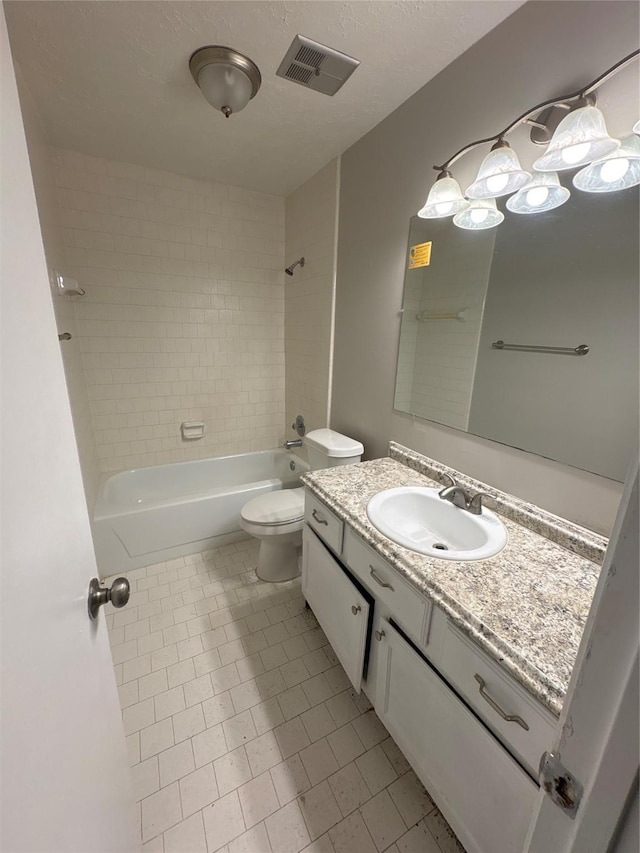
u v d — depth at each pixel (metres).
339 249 2.10
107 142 1.93
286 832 1.02
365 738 1.26
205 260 2.54
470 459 1.39
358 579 1.31
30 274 0.48
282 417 3.14
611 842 0.31
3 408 0.38
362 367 1.98
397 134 1.58
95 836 0.55
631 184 0.86
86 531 0.66
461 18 1.11
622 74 0.86
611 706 0.31
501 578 0.91
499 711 0.73
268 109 1.59
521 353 1.15
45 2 1.07
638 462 0.29
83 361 2.33
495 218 1.19
